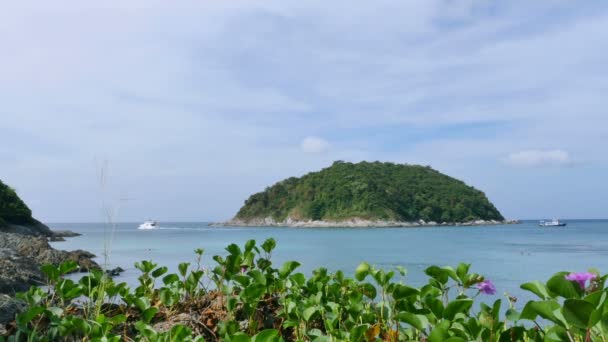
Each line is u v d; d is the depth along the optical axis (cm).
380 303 462
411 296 428
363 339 375
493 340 333
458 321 367
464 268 407
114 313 532
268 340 293
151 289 604
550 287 316
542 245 6612
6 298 559
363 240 8475
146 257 3919
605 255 4647
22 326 407
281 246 6519
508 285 2236
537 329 346
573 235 10538
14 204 8025
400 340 407
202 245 6141
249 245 568
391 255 4694
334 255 4712
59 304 533
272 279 509
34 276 1587
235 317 507
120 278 2139
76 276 2136
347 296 482
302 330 419
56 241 7525
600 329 298
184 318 522
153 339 367
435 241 8056
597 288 308
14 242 3125
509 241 7888
